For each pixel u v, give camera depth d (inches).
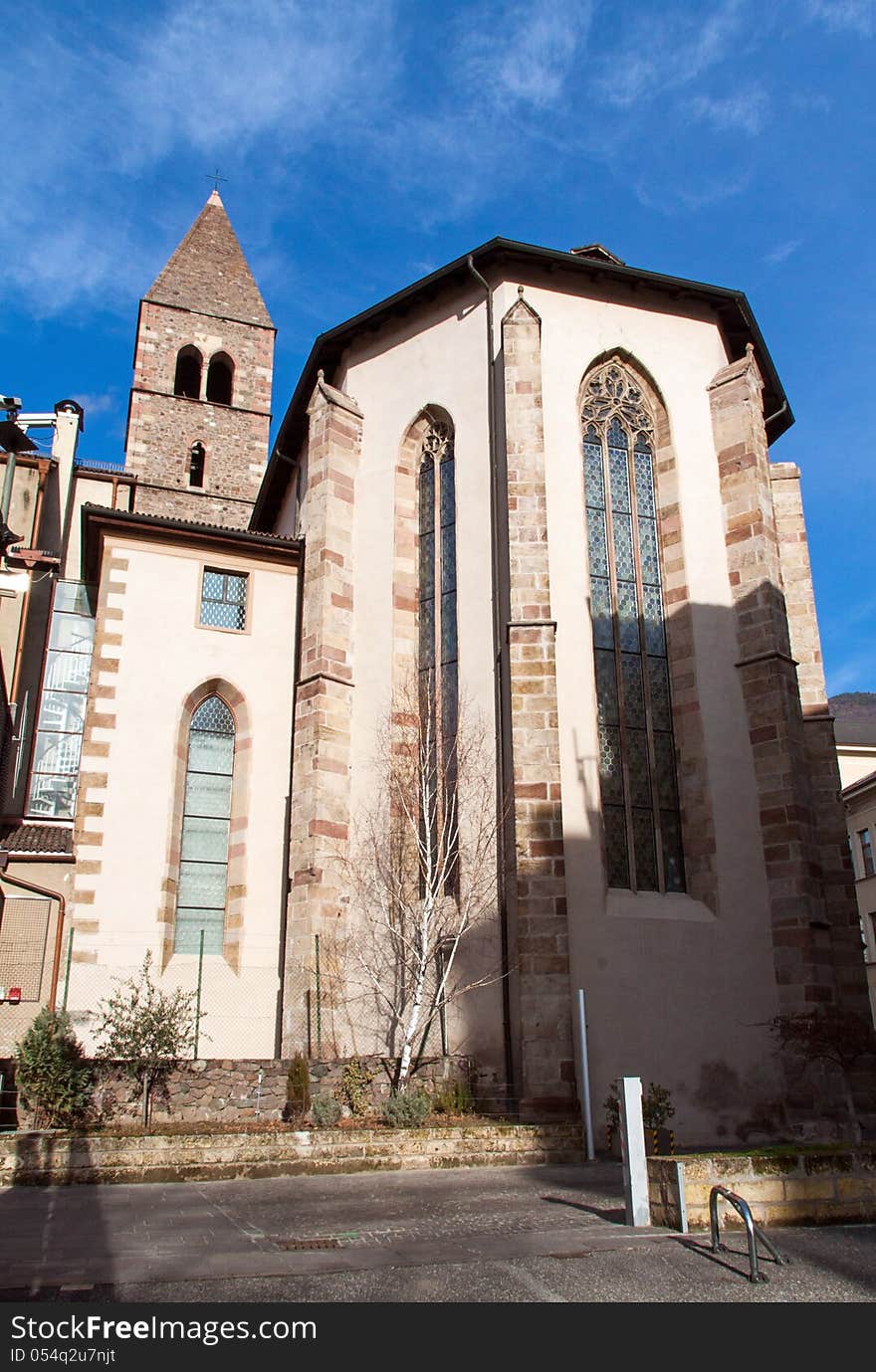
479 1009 709.3
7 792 860.6
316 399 929.5
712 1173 383.2
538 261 864.3
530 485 776.3
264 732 903.1
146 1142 536.4
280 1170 541.0
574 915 717.9
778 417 1021.8
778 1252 338.3
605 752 791.1
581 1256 332.5
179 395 1772.9
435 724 826.8
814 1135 696.4
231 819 884.0
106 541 906.7
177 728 877.8
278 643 932.0
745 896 765.3
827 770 928.3
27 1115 587.2
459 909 730.2
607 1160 607.5
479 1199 458.3
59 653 915.4
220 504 1726.1
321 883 790.5
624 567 849.5
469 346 877.2
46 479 1104.2
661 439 887.1
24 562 948.0
